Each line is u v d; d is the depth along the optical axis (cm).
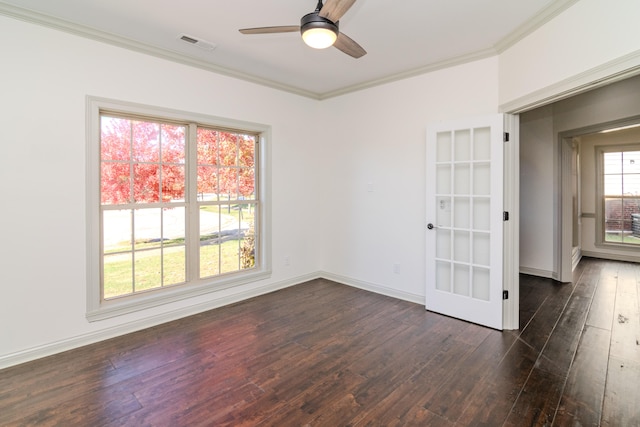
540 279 484
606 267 553
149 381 226
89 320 281
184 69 333
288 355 262
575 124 447
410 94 377
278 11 250
